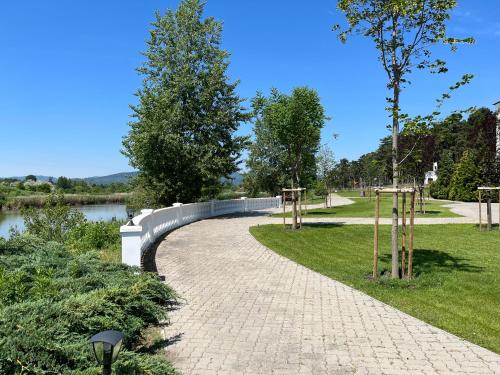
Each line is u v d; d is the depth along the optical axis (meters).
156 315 5.93
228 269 10.46
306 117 18.53
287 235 16.97
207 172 26.05
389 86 9.09
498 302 7.38
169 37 27.73
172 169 27.42
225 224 21.94
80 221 16.72
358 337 5.87
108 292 5.43
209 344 5.63
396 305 7.29
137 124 26.62
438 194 49.28
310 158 20.59
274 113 19.02
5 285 5.53
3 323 4.08
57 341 4.02
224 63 27.62
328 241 15.32
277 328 6.23
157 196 27.58
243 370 4.86
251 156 46.00
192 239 15.93
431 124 8.60
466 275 9.34
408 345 5.58
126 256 9.32
